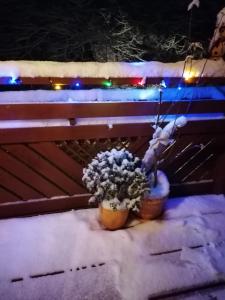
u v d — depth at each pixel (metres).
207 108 2.99
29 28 3.32
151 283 2.43
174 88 2.91
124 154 2.77
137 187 2.65
